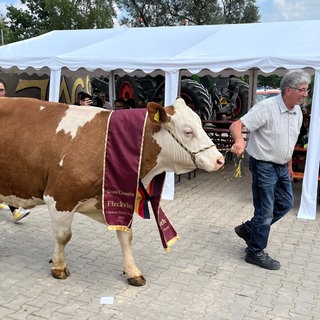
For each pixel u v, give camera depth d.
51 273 4.11
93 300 3.65
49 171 3.61
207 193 7.39
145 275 4.14
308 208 6.04
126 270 3.94
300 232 5.48
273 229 5.55
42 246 4.80
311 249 4.93
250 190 7.67
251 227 4.50
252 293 3.87
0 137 3.72
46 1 26.59
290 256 4.71
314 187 6.00
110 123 3.57
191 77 12.89
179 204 6.64
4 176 3.80
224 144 9.81
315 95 5.91
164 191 6.88
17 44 9.10
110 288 3.87
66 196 3.61
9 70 10.43
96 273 4.15
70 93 12.37
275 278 4.18
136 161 3.50
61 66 7.51
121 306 3.57
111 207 3.58
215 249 4.84
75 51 7.92
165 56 6.87
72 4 26.20
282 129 4.05
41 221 5.62
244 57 6.28
